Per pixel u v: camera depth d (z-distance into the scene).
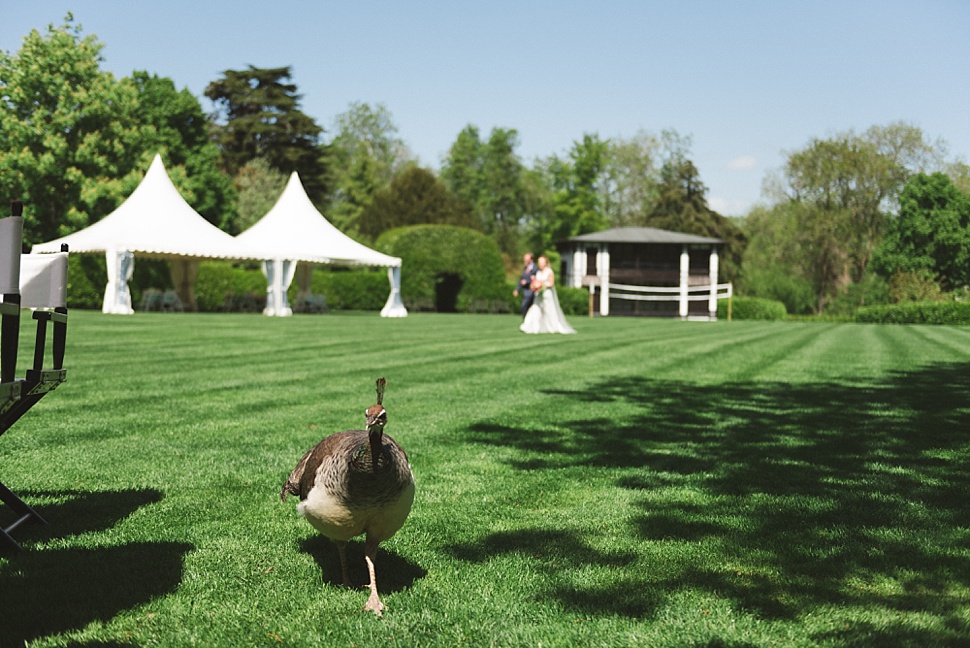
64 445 6.33
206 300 39.81
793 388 10.45
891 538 4.37
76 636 3.07
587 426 7.56
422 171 67.81
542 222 84.06
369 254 35.72
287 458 6.00
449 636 3.14
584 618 3.31
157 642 3.05
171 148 51.38
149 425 7.19
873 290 56.50
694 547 4.21
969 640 3.13
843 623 3.28
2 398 3.44
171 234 30.31
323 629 3.19
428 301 45.50
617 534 4.42
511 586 3.66
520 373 11.73
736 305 53.44
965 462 6.15
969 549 4.20
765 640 3.12
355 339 17.94
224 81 70.31
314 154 69.25
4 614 3.26
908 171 62.78
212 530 4.39
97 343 15.20
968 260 57.69
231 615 3.30
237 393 9.16
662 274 58.28
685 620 3.30
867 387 10.59
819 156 63.44
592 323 33.22
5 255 3.66
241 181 60.47
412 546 4.21
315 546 4.18
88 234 29.75
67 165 39.69
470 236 45.56
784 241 67.00
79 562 3.87
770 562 4.00
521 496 5.16
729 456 6.33
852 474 5.77
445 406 8.59
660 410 8.52
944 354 16.05
